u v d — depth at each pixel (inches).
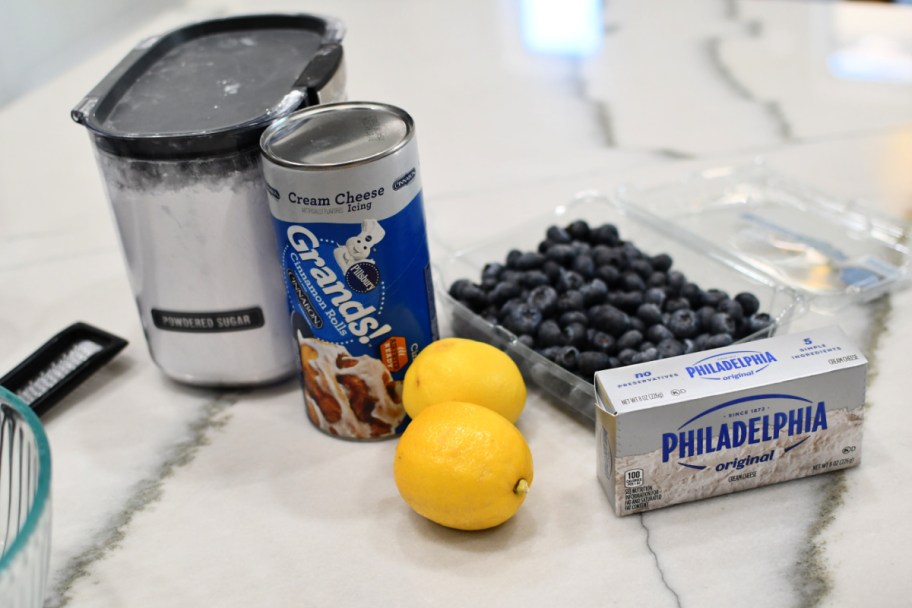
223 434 31.5
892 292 35.6
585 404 30.0
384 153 25.9
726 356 26.3
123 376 34.7
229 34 35.6
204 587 25.6
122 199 29.4
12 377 33.0
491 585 24.9
